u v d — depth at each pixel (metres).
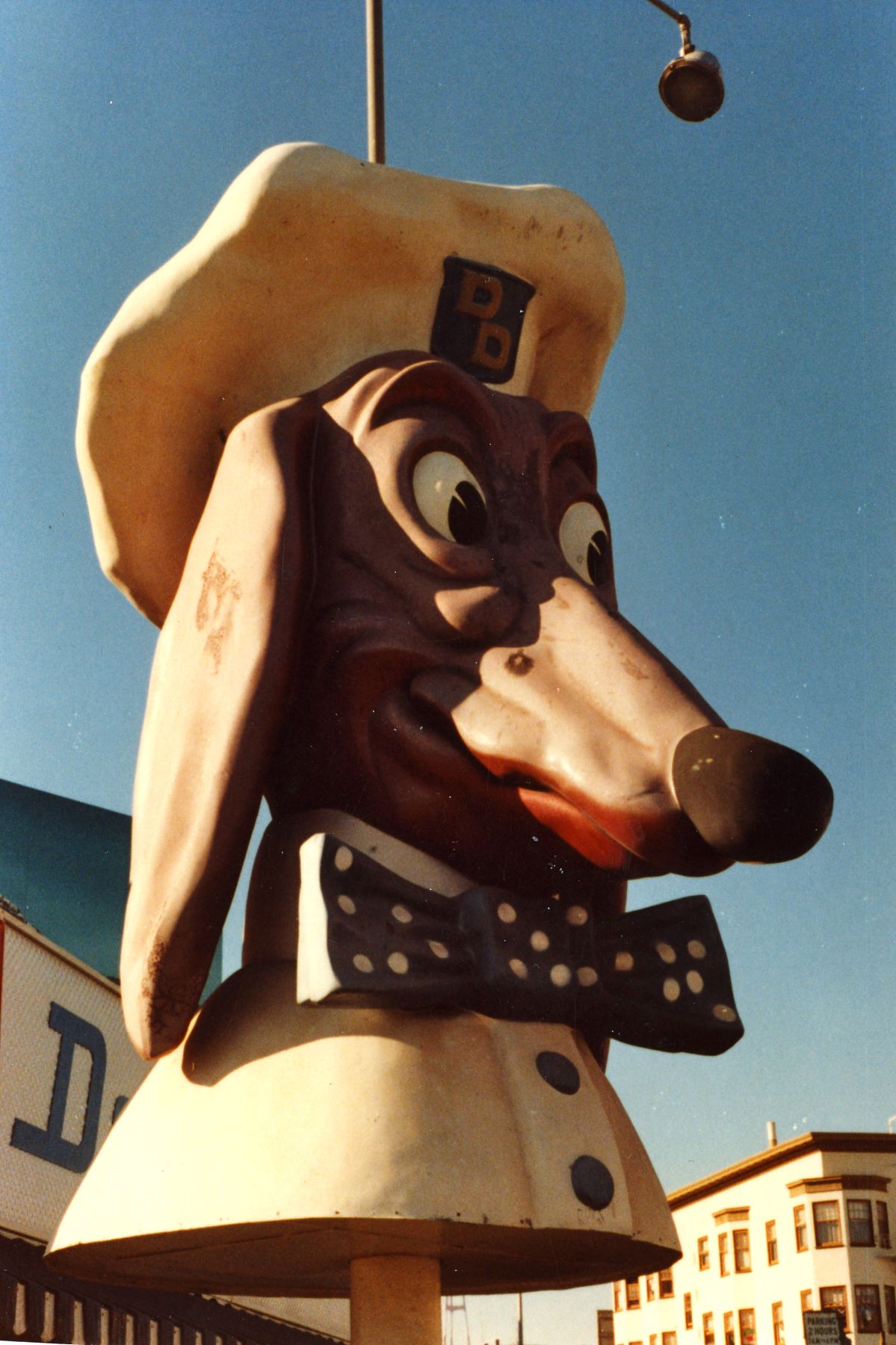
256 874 4.02
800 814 3.22
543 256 4.52
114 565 4.45
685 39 5.25
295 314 4.24
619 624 3.81
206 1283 4.28
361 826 3.86
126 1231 3.54
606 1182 3.57
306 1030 3.62
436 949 3.59
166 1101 3.72
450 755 3.78
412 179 4.34
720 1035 3.85
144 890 3.71
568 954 3.72
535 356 4.59
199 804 3.66
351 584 3.88
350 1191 3.34
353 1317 3.86
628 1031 3.81
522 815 3.77
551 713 3.63
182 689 3.85
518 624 3.86
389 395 4.01
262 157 4.25
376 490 3.92
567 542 4.23
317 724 3.88
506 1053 3.62
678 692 3.60
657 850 3.41
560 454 4.31
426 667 3.82
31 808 10.15
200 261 4.21
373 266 4.27
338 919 3.47
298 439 4.01
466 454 4.05
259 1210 3.37
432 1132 3.44
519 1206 3.42
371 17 4.96
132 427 4.29
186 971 3.63
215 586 3.89
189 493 4.34
